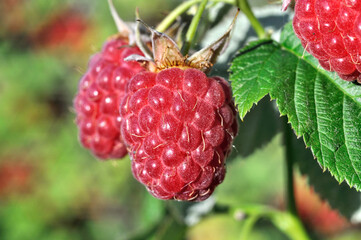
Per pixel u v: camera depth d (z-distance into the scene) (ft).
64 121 1.54
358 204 0.56
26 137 1.50
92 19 1.62
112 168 1.41
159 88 0.42
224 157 0.43
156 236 0.61
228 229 1.55
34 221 1.41
